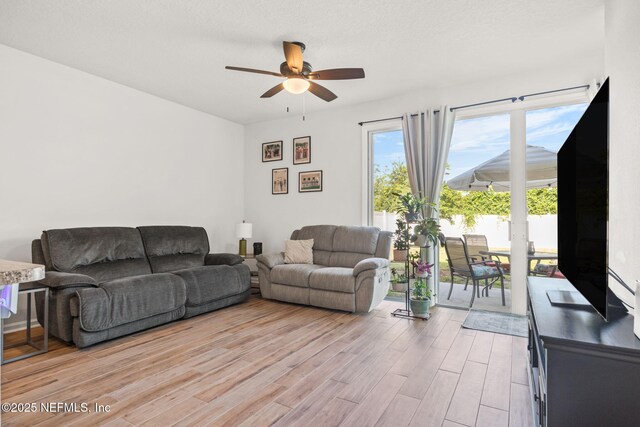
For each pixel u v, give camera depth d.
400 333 3.14
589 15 2.67
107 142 3.97
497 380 2.23
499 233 3.91
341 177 4.92
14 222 3.24
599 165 1.44
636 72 1.52
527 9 2.59
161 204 4.57
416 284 3.78
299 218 5.30
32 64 3.35
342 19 2.74
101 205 3.92
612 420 1.20
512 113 3.82
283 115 5.34
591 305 1.66
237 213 5.75
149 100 4.44
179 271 3.62
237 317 3.65
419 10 2.62
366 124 4.72
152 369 2.38
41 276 1.07
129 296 2.96
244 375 2.30
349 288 3.70
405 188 4.58
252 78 3.93
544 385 1.46
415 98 4.34
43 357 2.59
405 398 2.01
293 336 3.06
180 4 2.55
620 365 1.19
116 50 3.27
